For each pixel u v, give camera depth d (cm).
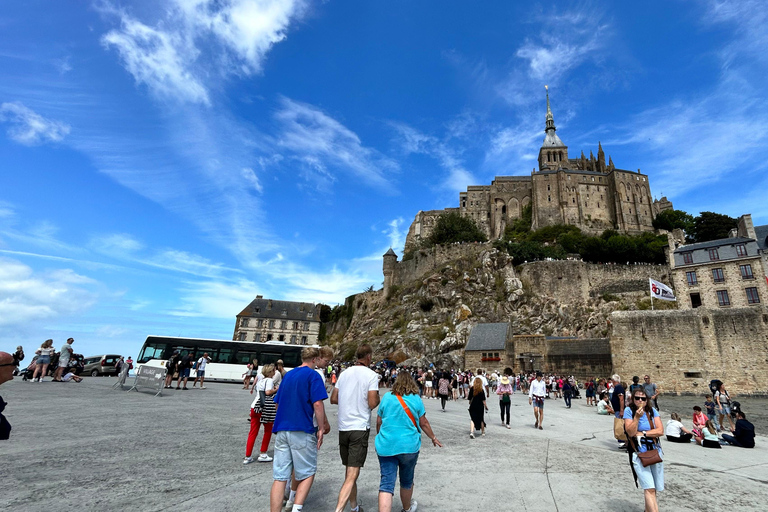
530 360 4288
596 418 1941
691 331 3272
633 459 591
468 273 6406
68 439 888
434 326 5781
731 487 768
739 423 1291
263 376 817
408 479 536
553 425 1612
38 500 535
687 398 3039
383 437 526
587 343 4241
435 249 7431
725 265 4247
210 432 1066
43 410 1226
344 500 500
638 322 3428
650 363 3322
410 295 6688
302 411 522
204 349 3142
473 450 1025
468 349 4516
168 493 589
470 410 1266
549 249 7244
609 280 6297
